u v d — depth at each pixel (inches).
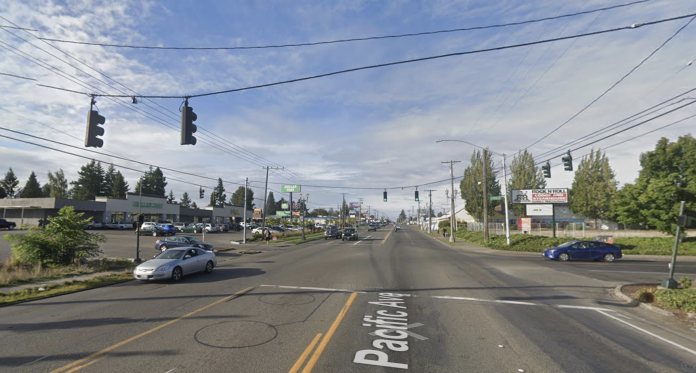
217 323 303.6
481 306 378.0
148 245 1188.5
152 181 4106.8
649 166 1152.8
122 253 964.6
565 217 2155.5
